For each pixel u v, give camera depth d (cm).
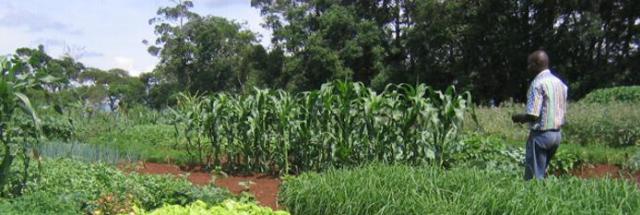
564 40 2995
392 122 902
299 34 3738
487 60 3341
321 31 3612
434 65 3481
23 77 618
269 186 873
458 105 862
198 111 1109
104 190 602
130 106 2484
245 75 4472
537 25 3114
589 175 1025
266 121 1017
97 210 537
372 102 889
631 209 486
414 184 557
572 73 3167
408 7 3800
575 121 1529
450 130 874
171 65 4600
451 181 561
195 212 439
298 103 980
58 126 1406
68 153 1045
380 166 656
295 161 1000
